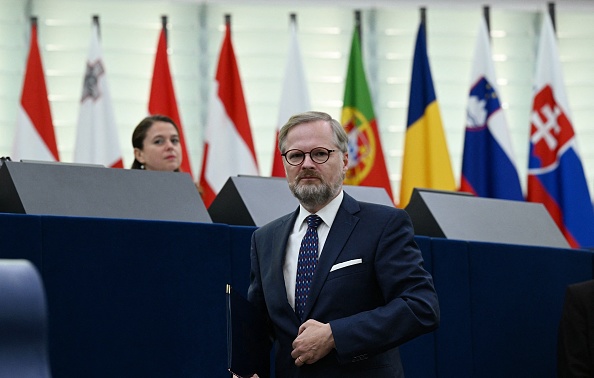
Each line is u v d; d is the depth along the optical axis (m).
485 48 13.20
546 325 8.26
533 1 14.52
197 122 13.38
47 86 13.16
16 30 13.18
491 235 8.35
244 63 13.84
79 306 6.33
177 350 6.62
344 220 5.59
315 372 5.38
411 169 12.80
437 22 14.38
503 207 8.70
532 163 13.11
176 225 6.73
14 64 13.05
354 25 13.84
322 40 14.09
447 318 7.72
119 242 6.52
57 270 6.29
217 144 12.37
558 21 14.60
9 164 6.76
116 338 6.43
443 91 14.22
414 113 12.92
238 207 7.73
